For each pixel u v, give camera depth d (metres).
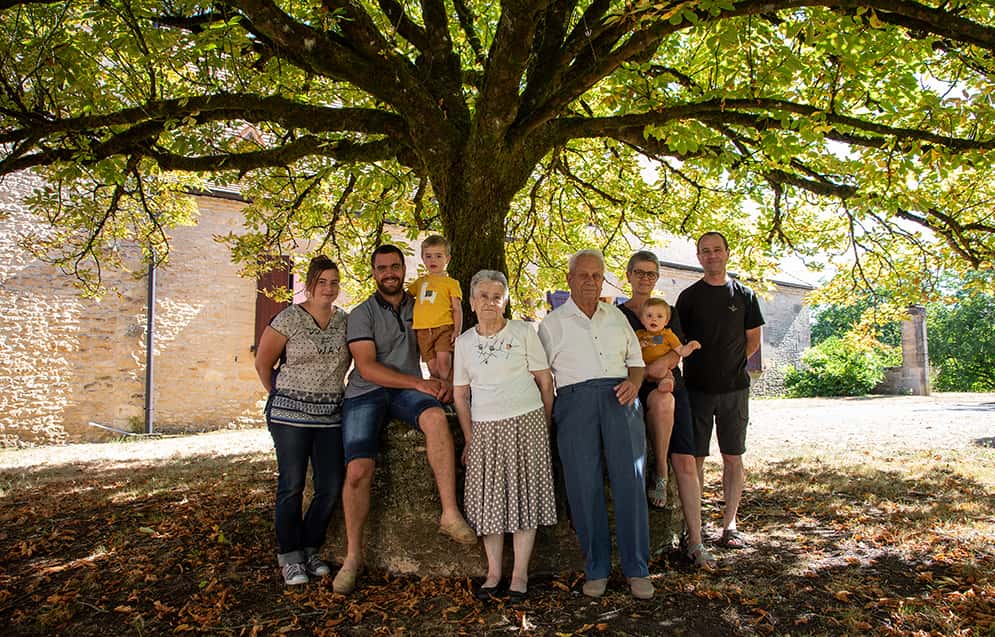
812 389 20.92
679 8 2.92
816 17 3.56
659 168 7.12
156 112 4.09
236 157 4.97
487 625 2.94
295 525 3.51
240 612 3.14
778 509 5.03
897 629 2.85
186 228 10.88
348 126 4.44
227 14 4.15
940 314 33.03
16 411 9.55
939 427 10.84
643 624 2.93
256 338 11.38
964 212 5.80
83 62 4.50
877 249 7.32
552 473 3.39
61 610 3.17
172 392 10.66
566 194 7.71
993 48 3.12
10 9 4.35
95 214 6.43
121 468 7.35
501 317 3.36
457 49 5.91
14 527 4.70
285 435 3.47
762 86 3.80
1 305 9.53
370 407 3.48
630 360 3.42
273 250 8.18
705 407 4.05
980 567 3.61
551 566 3.57
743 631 2.87
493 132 3.91
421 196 6.28
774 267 7.55
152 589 3.44
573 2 4.51
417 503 3.52
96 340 10.16
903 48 3.74
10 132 4.25
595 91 6.01
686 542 3.87
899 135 3.77
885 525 4.49
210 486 6.06
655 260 3.75
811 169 5.40
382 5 4.80
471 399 3.37
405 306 3.80
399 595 3.29
